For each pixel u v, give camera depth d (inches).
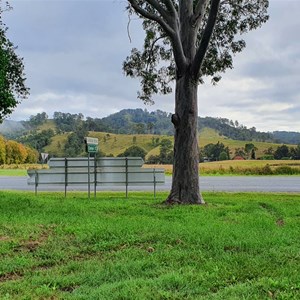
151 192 770.2
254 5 661.3
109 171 649.6
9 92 536.1
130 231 318.3
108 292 182.1
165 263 233.1
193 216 419.2
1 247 273.9
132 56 719.7
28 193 728.3
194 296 178.9
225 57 687.1
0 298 178.2
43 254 261.0
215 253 253.6
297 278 197.8
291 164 1886.1
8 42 600.7
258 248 265.6
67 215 421.1
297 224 370.9
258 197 658.8
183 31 557.6
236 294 177.8
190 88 546.3
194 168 548.1
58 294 185.2
